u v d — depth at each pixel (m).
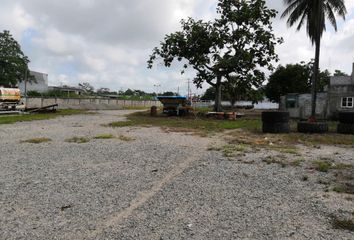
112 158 7.83
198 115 26.84
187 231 3.62
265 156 8.24
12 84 58.22
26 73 59.94
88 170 6.52
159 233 3.57
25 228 3.68
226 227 3.74
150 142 10.79
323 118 25.30
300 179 5.91
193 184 5.54
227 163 7.34
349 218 4.01
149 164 7.17
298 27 24.80
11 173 6.21
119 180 5.76
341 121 13.91
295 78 50.22
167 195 4.91
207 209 4.32
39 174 6.15
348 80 29.42
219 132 14.34
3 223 3.82
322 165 7.00
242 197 4.84
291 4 24.38
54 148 9.27
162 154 8.46
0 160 7.46
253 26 27.08
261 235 3.53
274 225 3.80
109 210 4.26
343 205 4.48
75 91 87.81
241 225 3.80
